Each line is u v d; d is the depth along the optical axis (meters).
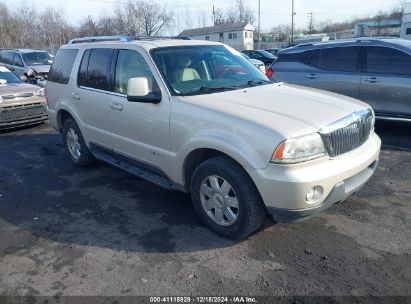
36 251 3.62
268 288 2.96
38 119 8.86
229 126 3.34
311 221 3.91
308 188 3.05
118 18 46.91
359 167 3.41
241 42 62.19
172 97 3.89
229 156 3.42
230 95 3.89
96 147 5.43
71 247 3.66
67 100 5.65
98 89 4.98
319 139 3.16
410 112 6.58
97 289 3.04
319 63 7.52
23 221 4.24
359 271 3.10
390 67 6.71
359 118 3.58
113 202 4.61
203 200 3.76
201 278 3.12
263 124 3.18
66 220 4.21
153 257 3.43
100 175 5.57
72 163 6.14
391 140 6.65
